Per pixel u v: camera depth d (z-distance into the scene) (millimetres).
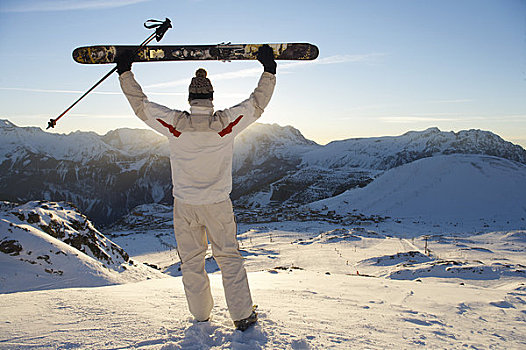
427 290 5484
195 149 2684
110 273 11258
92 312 3168
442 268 20594
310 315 3326
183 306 3471
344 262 33156
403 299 4570
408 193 94188
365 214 84875
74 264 10414
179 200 2750
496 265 19312
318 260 34656
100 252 12844
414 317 3518
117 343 2443
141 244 61812
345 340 2635
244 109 2766
